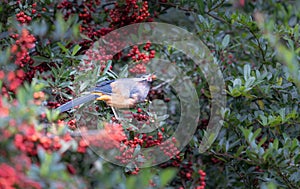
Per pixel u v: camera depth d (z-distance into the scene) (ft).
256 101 36.76
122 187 21.25
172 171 19.34
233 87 32.91
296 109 34.55
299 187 30.96
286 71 34.01
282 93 35.01
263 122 32.32
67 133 24.63
